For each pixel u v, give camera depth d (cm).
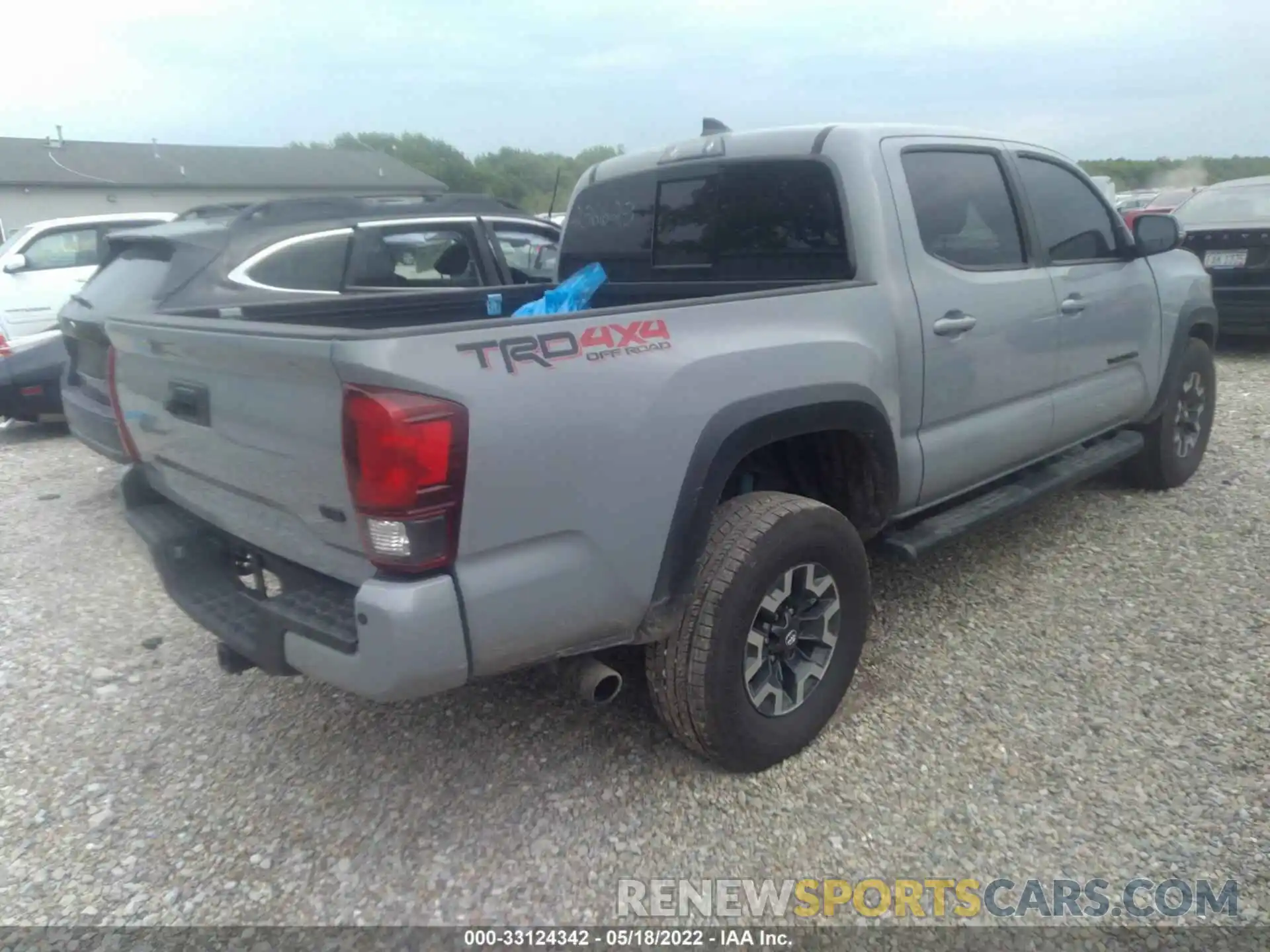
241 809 304
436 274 665
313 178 4184
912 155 373
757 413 285
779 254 382
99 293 595
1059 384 438
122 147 3919
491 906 259
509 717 347
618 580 264
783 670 313
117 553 544
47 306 960
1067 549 478
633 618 272
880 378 334
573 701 355
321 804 304
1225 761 306
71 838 293
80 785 320
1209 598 416
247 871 276
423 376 224
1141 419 516
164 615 455
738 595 284
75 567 523
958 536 379
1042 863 268
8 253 956
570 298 404
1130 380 488
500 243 710
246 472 274
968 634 396
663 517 269
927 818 287
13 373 778
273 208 602
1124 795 292
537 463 243
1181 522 505
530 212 783
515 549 246
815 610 318
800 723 312
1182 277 530
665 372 267
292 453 250
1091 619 404
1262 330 891
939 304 361
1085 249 461
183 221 654
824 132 363
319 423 237
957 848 274
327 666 248
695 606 284
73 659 409
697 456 273
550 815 294
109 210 3578
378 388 222
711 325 285
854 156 353
